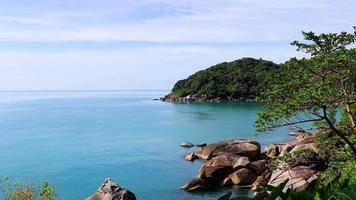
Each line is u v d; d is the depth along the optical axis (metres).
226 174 38.69
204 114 122.12
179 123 101.00
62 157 58.78
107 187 28.94
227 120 103.75
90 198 28.41
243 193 35.59
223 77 180.25
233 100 173.25
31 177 47.03
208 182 38.44
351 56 16.70
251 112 123.31
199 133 81.62
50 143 72.00
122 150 63.47
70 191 41.34
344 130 20.36
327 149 21.33
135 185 42.03
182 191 38.09
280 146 47.31
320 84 17.45
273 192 3.32
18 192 18.88
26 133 86.69
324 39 18.08
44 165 53.53
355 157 17.55
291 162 23.12
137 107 177.62
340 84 18.11
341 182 3.40
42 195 19.14
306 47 18.36
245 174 37.69
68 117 127.75
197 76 191.88
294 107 17.45
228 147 47.94
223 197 3.42
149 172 47.66
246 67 183.88
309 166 26.77
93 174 48.12
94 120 116.06
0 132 88.94
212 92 176.12
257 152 44.78
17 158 58.50
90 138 77.56
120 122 108.44
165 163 52.38
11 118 126.06
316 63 17.56
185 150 62.22
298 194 3.21
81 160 56.44
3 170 50.81
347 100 17.97
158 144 68.75
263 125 18.48
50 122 111.62
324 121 20.73
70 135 82.50
